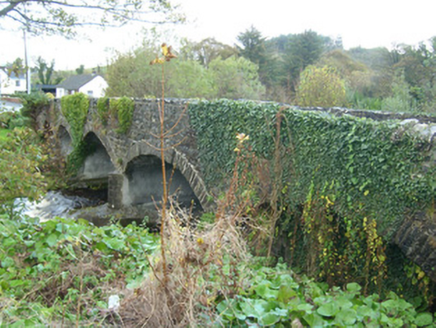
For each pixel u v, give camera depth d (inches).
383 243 189.0
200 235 119.4
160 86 738.2
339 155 205.8
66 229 173.2
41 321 110.8
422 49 563.8
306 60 1179.9
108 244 169.8
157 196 548.4
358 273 207.6
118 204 529.3
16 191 255.4
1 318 106.2
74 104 667.4
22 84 1421.0
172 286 115.5
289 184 239.9
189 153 345.1
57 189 644.7
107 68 775.1
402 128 175.6
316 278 227.8
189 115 342.0
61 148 760.3
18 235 171.0
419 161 168.9
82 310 126.9
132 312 118.3
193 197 482.9
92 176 723.4
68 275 144.7
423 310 179.5
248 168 267.4
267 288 131.2
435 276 163.5
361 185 193.9
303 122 229.0
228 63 933.8
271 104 258.7
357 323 126.7
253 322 116.0
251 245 238.7
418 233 168.2
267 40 1406.3
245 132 273.0
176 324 113.6
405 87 520.4
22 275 147.9
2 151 257.8
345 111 328.5
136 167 517.3
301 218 234.1
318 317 120.3
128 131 485.1
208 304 116.8
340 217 215.0
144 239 187.8
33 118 830.5
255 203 251.4
